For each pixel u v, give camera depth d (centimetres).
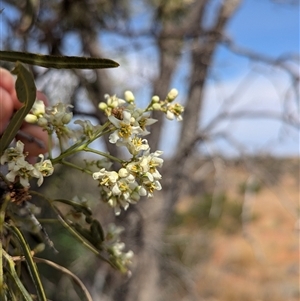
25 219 102
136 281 348
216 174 320
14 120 80
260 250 338
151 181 85
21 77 75
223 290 797
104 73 305
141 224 333
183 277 427
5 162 86
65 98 302
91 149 88
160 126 330
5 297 77
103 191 93
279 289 817
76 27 262
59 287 354
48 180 278
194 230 750
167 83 328
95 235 106
